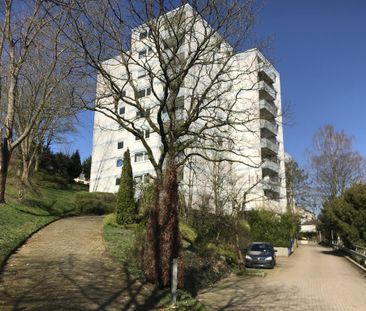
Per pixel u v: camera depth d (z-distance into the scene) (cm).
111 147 4406
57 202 3083
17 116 2945
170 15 1445
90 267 1238
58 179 4550
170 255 1163
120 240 1684
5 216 1825
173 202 1207
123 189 2148
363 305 1286
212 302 1289
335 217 3481
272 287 1664
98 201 3130
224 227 2708
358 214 3303
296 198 5775
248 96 3262
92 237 1764
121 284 1109
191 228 2198
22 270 1108
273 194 4328
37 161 4438
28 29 1955
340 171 5012
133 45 1761
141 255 1235
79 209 3019
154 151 3903
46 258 1284
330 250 4856
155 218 1198
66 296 925
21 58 1994
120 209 2112
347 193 3453
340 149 5066
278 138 5047
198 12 1321
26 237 1564
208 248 2178
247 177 4003
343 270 2430
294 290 1591
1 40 2011
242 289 1596
